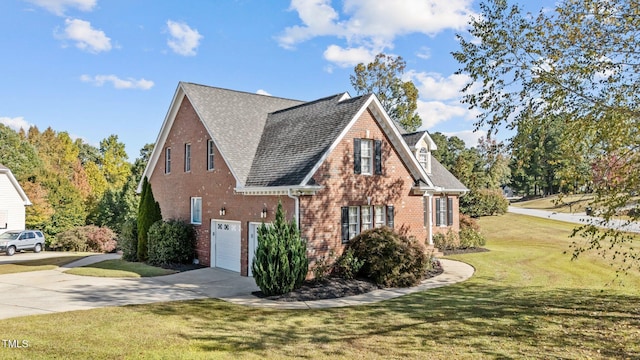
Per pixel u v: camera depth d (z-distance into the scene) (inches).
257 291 578.9
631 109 370.9
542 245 1112.8
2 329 374.6
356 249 653.9
